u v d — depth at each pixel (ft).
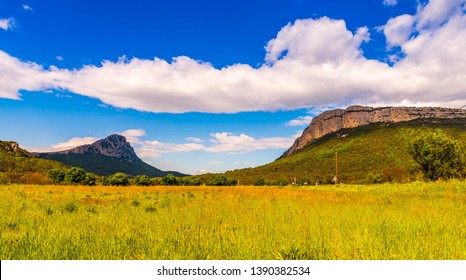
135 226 26.18
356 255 18.01
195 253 18.35
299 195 81.05
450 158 126.00
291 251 18.49
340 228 24.98
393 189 104.68
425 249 18.80
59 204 49.26
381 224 26.30
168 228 25.35
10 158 301.02
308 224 27.25
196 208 43.68
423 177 135.13
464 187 88.02
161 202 57.21
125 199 67.82
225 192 104.63
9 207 42.98
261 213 36.76
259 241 20.74
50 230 24.12
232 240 20.84
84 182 204.23
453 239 21.11
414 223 27.20
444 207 41.11
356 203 50.60
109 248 19.01
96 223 28.27
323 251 18.81
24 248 18.69
